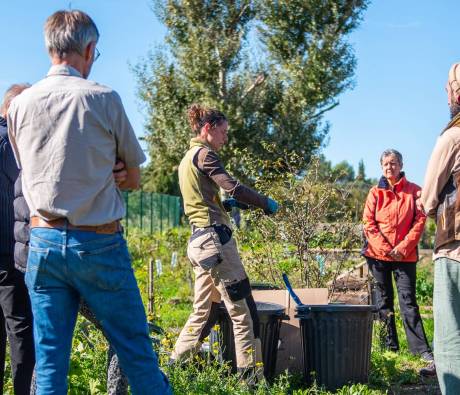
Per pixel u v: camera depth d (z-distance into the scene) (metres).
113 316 3.32
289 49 26.83
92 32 3.45
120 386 4.05
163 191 46.62
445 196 3.96
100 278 3.27
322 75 26.17
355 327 5.46
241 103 26.28
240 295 5.15
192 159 5.23
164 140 27.52
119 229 3.38
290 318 6.05
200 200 5.21
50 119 3.27
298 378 5.70
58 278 3.30
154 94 27.50
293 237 7.12
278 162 7.55
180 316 9.51
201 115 5.33
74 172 3.23
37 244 3.29
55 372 3.29
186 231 18.08
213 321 5.50
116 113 3.33
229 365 5.52
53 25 3.40
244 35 26.80
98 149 3.28
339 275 7.57
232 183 5.07
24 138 3.32
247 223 7.49
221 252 5.11
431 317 9.19
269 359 5.54
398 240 6.92
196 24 26.83
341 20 26.59
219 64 26.39
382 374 6.05
